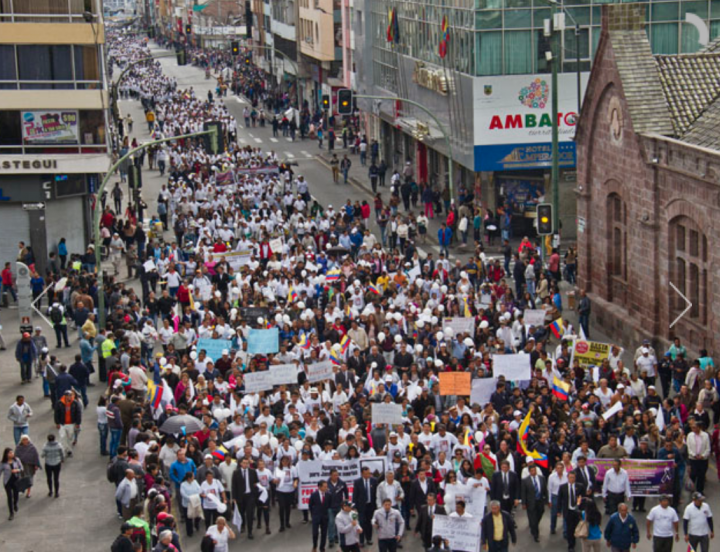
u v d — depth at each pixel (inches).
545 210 1827.0
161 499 965.2
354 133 3878.0
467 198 2496.3
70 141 2138.3
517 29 2347.4
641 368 1380.4
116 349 1454.2
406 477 1059.3
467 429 1111.6
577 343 1333.7
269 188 2630.4
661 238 1544.0
